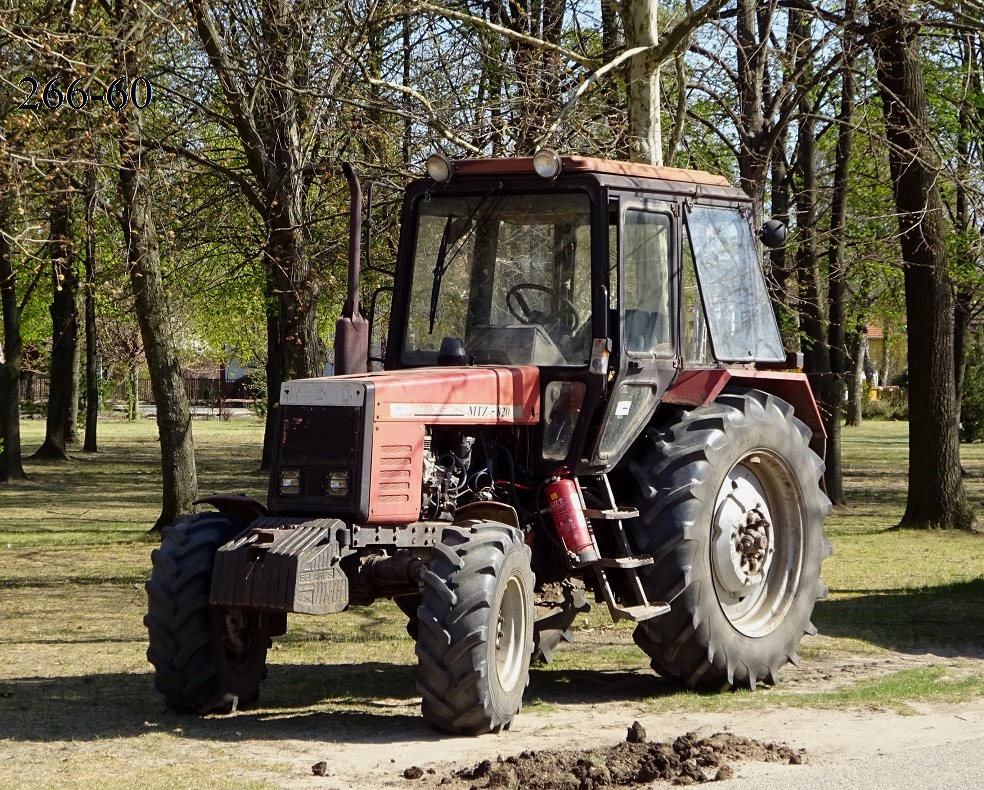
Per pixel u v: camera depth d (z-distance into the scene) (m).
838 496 21.11
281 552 6.06
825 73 15.45
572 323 7.25
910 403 17.17
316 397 6.52
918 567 13.34
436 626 6.10
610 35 14.76
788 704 7.03
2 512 20.52
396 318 7.63
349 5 12.04
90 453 35.34
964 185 14.04
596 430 7.18
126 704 7.00
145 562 14.20
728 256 8.23
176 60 13.44
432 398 6.70
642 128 11.51
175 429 16.67
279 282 13.86
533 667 8.21
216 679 6.64
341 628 9.84
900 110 15.84
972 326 36.75
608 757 5.64
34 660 8.41
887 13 14.83
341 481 6.39
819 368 20.72
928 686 7.41
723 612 7.37
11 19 10.61
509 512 6.83
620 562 6.92
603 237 7.12
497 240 7.45
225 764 5.62
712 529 7.52
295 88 11.88
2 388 26.67
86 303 34.75
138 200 14.80
